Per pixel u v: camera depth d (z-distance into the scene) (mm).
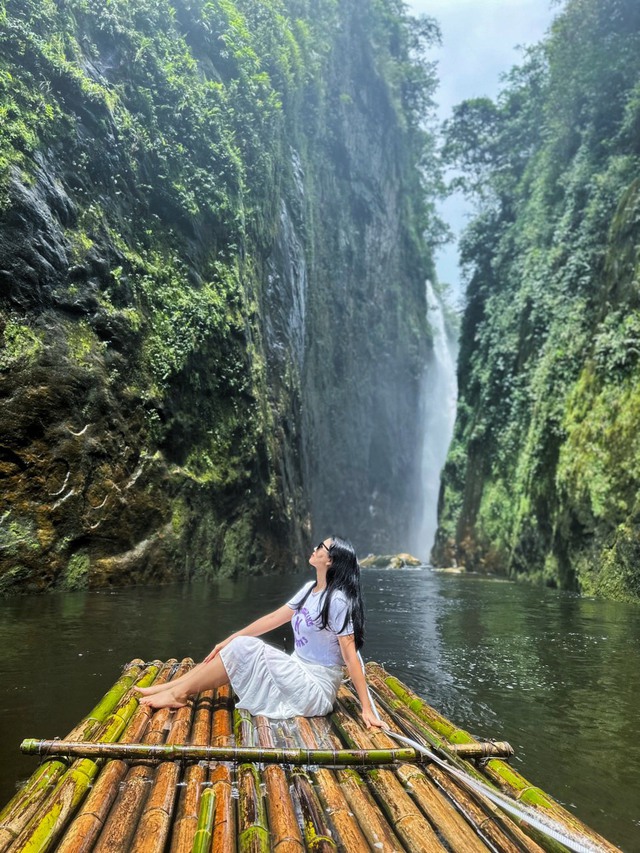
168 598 8703
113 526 9828
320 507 27109
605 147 17969
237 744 2797
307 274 22312
